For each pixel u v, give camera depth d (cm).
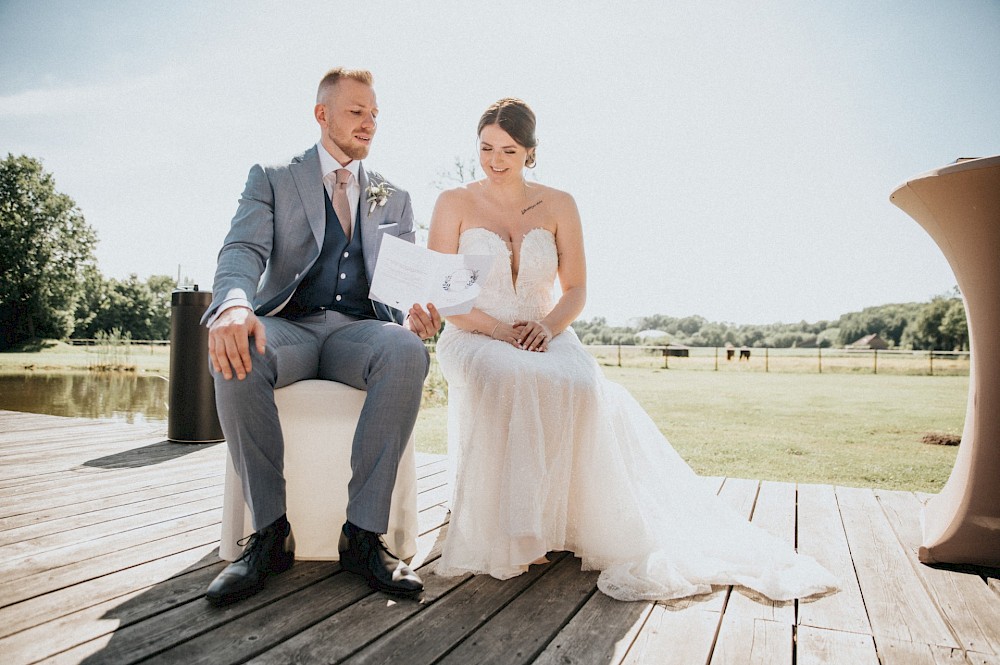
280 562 183
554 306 256
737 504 287
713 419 855
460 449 220
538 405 203
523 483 194
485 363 210
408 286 203
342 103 227
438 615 164
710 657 145
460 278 204
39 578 186
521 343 230
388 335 199
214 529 237
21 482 309
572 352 229
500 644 149
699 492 218
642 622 163
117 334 2041
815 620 167
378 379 189
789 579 188
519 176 270
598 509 201
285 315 230
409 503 209
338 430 203
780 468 484
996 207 192
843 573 203
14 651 140
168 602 169
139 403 1023
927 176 200
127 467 346
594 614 168
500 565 191
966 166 191
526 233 263
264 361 183
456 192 269
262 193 223
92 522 244
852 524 257
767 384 1652
